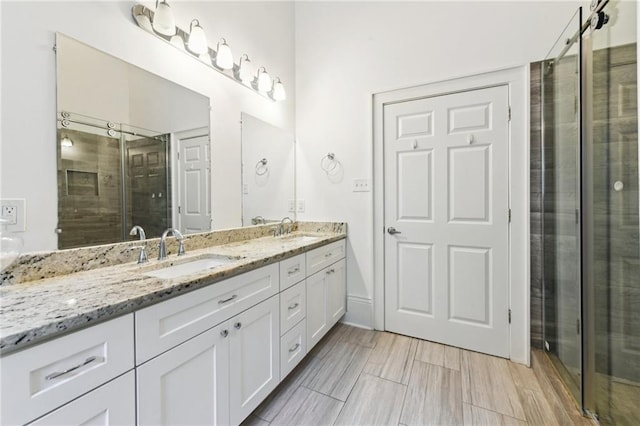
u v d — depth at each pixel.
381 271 2.40
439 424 1.40
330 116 2.60
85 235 1.24
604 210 1.53
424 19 2.20
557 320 1.81
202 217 1.84
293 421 1.42
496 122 1.99
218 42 1.91
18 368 0.63
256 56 2.27
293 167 2.72
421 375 1.79
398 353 2.05
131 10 1.42
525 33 1.89
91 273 1.16
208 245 1.83
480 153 2.04
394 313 2.37
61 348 0.70
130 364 0.85
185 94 1.71
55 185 1.14
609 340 1.49
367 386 1.69
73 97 1.20
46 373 0.67
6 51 1.01
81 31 1.22
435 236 2.21
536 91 1.87
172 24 1.47
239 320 1.29
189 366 1.04
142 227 1.47
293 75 2.74
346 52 2.52
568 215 1.69
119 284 0.99
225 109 2.00
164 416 0.95
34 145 1.08
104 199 1.31
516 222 1.94
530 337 1.91
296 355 1.75
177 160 1.67
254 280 1.38
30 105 1.07
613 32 1.48
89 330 0.75
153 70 1.53
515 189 1.94
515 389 1.65
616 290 1.52
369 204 2.43
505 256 1.99
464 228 2.11
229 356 1.23
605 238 1.53
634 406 1.45
